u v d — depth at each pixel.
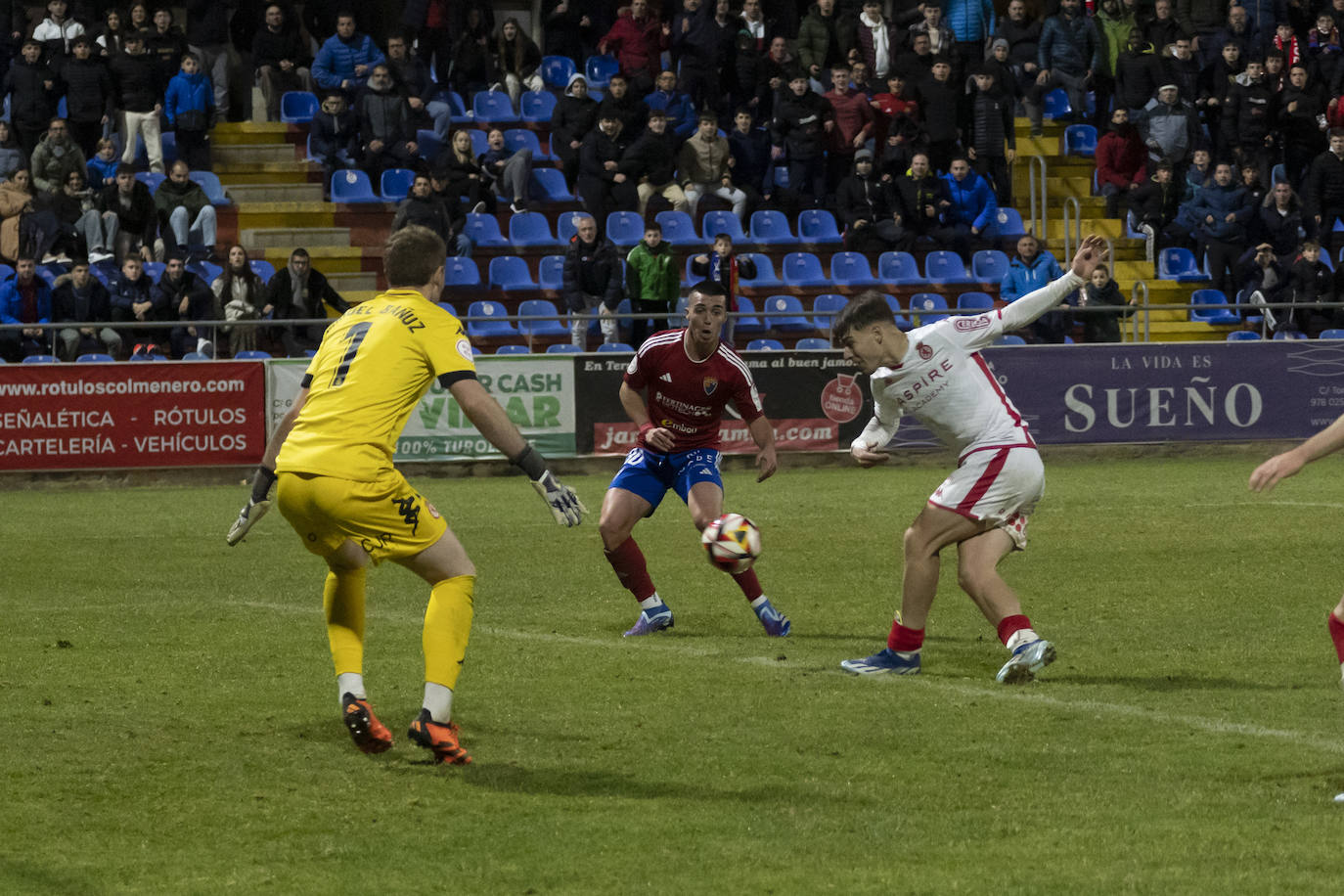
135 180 46.50
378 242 52.44
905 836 10.58
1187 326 51.91
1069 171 59.47
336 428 12.58
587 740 13.43
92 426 40.22
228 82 56.06
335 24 57.78
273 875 9.91
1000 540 16.09
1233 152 56.78
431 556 12.77
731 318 44.38
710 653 17.77
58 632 19.33
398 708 14.79
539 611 21.14
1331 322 51.25
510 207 53.66
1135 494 35.47
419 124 53.75
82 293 42.34
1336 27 60.78
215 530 31.00
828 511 33.06
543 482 12.62
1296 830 10.59
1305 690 15.25
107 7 57.22
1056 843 10.38
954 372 15.80
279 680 16.22
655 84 56.03
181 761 12.78
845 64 57.25
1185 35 59.81
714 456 19.72
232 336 43.34
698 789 11.85
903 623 16.38
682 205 52.28
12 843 10.60
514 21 58.25
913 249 54.72
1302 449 11.87
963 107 56.31
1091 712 14.34
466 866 10.06
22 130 50.03
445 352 12.70
